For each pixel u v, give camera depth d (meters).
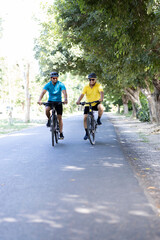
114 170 5.68
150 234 2.87
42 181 4.94
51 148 8.77
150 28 8.23
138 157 7.82
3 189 4.51
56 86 9.07
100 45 12.49
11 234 2.93
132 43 8.39
